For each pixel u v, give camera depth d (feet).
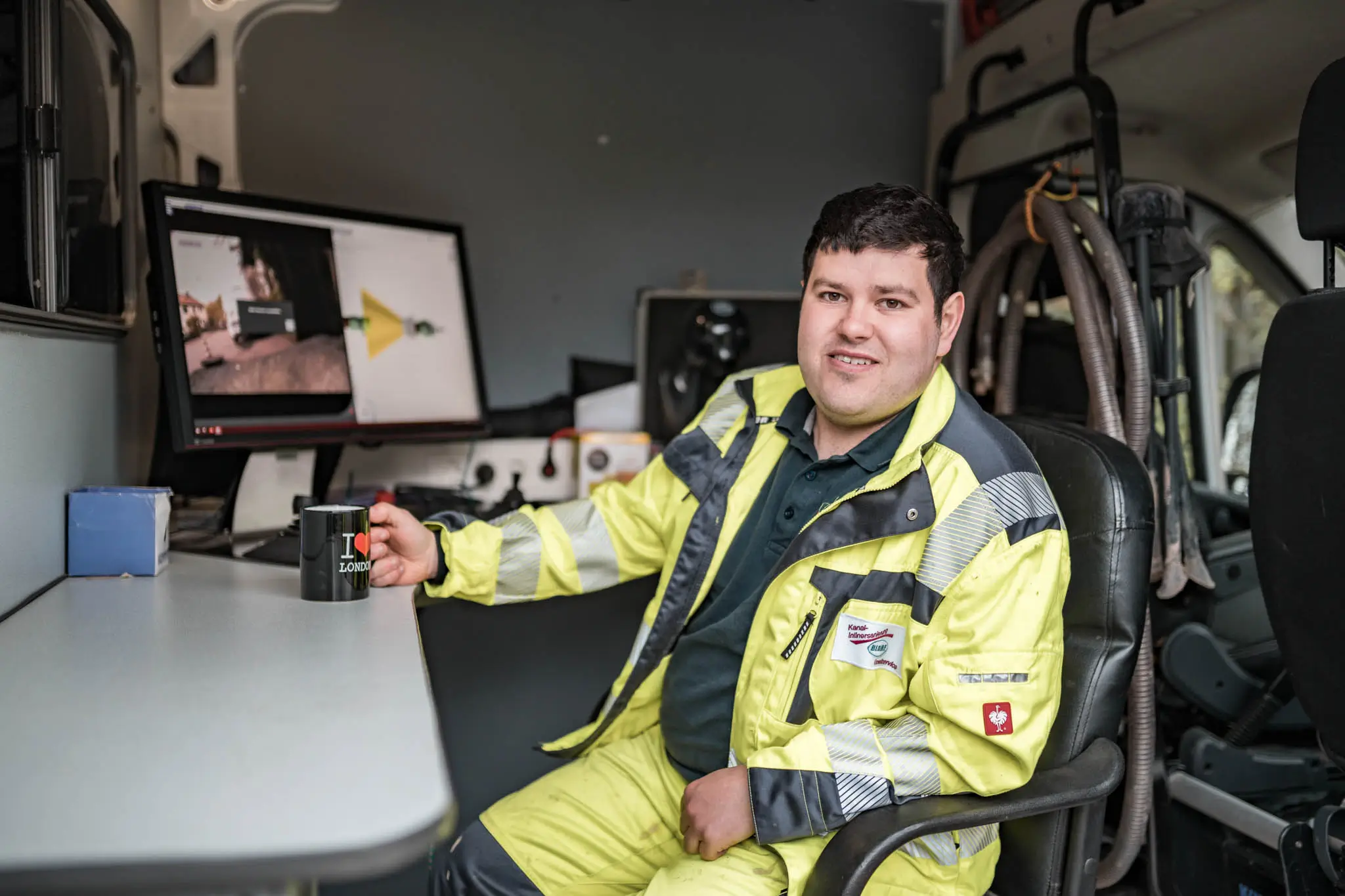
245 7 7.84
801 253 9.54
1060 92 7.47
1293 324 4.15
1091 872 4.09
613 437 7.83
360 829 2.19
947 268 4.19
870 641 4.08
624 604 8.09
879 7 9.57
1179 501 6.35
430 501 7.10
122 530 4.75
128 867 2.03
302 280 6.02
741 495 4.68
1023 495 4.05
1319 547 4.13
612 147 9.12
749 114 9.39
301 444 5.81
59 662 3.35
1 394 3.91
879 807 3.72
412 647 3.61
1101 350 6.30
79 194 5.22
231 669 3.30
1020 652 3.85
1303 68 6.14
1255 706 6.42
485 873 4.55
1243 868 5.88
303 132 8.40
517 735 8.00
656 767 4.82
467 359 7.23
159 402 5.87
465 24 8.73
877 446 4.31
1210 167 7.23
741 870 3.84
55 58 4.66
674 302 8.59
